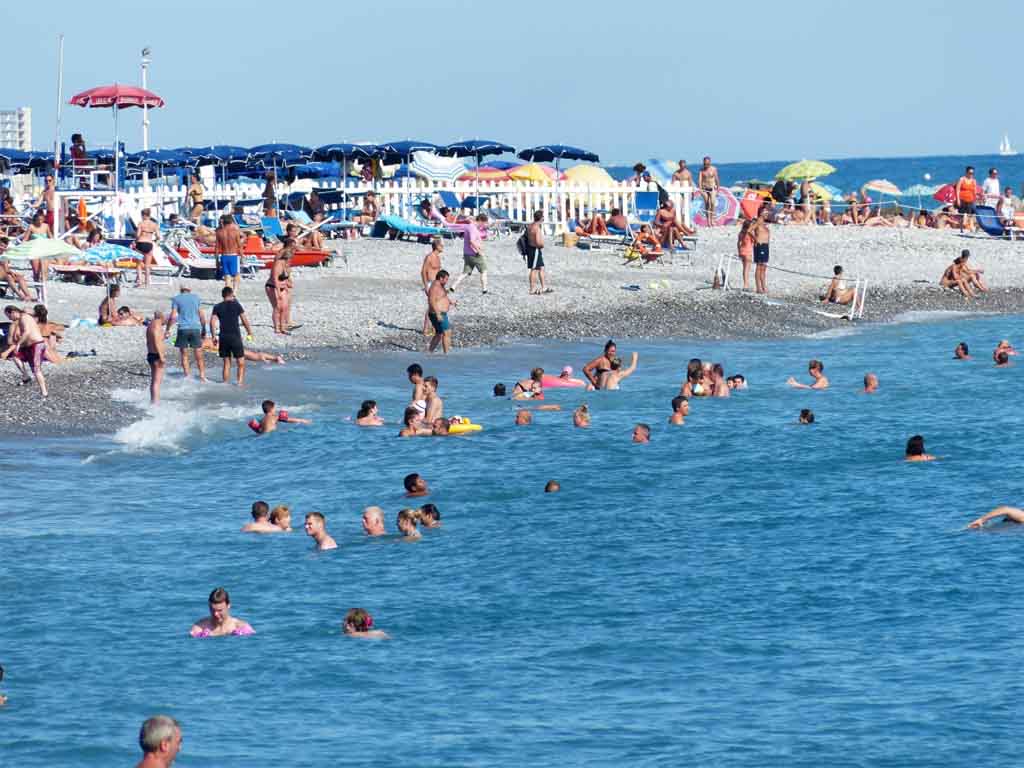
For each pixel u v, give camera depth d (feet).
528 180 586.86
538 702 140.87
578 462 247.29
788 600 173.27
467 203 557.74
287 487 235.40
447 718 136.67
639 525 208.33
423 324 373.40
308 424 276.82
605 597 175.83
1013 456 247.09
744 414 287.89
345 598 176.45
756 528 205.46
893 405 297.12
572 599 175.22
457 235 526.98
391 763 125.29
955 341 391.04
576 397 306.96
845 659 152.05
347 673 150.00
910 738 129.70
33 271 387.75
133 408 286.66
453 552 196.54
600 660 153.58
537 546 198.08
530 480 235.81
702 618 167.43
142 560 192.75
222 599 161.79
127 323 352.90
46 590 178.91
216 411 286.87
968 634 158.71
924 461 245.04
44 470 245.04
